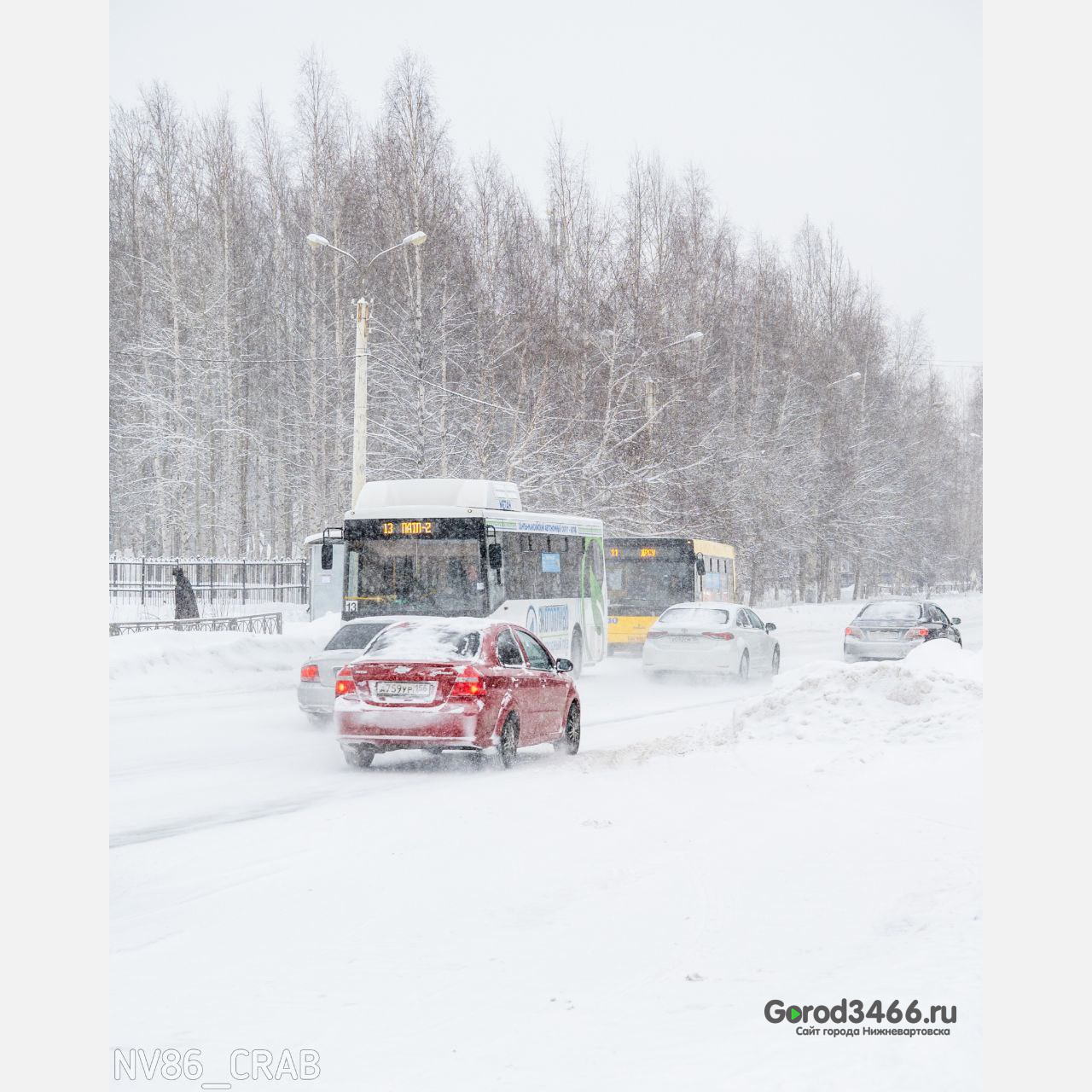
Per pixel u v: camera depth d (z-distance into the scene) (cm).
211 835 1020
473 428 4384
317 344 5316
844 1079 465
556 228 5278
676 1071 492
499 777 1323
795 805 1114
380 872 888
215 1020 587
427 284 4506
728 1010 575
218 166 5634
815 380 7062
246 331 5947
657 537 3228
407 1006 602
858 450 7275
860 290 7888
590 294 5028
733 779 1277
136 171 6159
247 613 4100
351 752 1391
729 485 5488
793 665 3105
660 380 4888
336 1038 558
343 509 4791
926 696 1510
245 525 6012
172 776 1338
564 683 1541
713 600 3434
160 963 680
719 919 752
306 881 863
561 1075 499
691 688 2478
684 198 6372
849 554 7456
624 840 980
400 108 4681
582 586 2769
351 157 5356
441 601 2198
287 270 6072
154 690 2280
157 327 5775
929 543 8700
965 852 893
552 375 4625
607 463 4603
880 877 838
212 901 812
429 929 743
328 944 713
